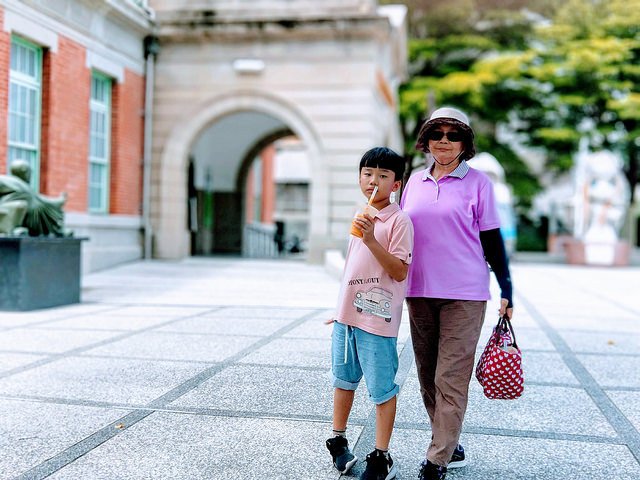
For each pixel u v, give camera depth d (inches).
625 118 997.8
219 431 151.9
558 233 1273.4
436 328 132.2
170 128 633.0
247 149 844.6
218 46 629.0
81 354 224.4
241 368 205.6
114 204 576.7
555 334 284.0
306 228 1389.0
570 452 143.5
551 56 1049.5
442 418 123.5
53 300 339.9
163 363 211.8
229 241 863.7
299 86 621.3
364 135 613.3
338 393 130.7
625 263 836.0
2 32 410.9
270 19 610.9
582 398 184.2
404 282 125.6
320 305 350.0
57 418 159.2
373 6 632.4
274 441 146.4
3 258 322.0
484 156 860.6
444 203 128.9
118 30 569.3
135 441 145.2
